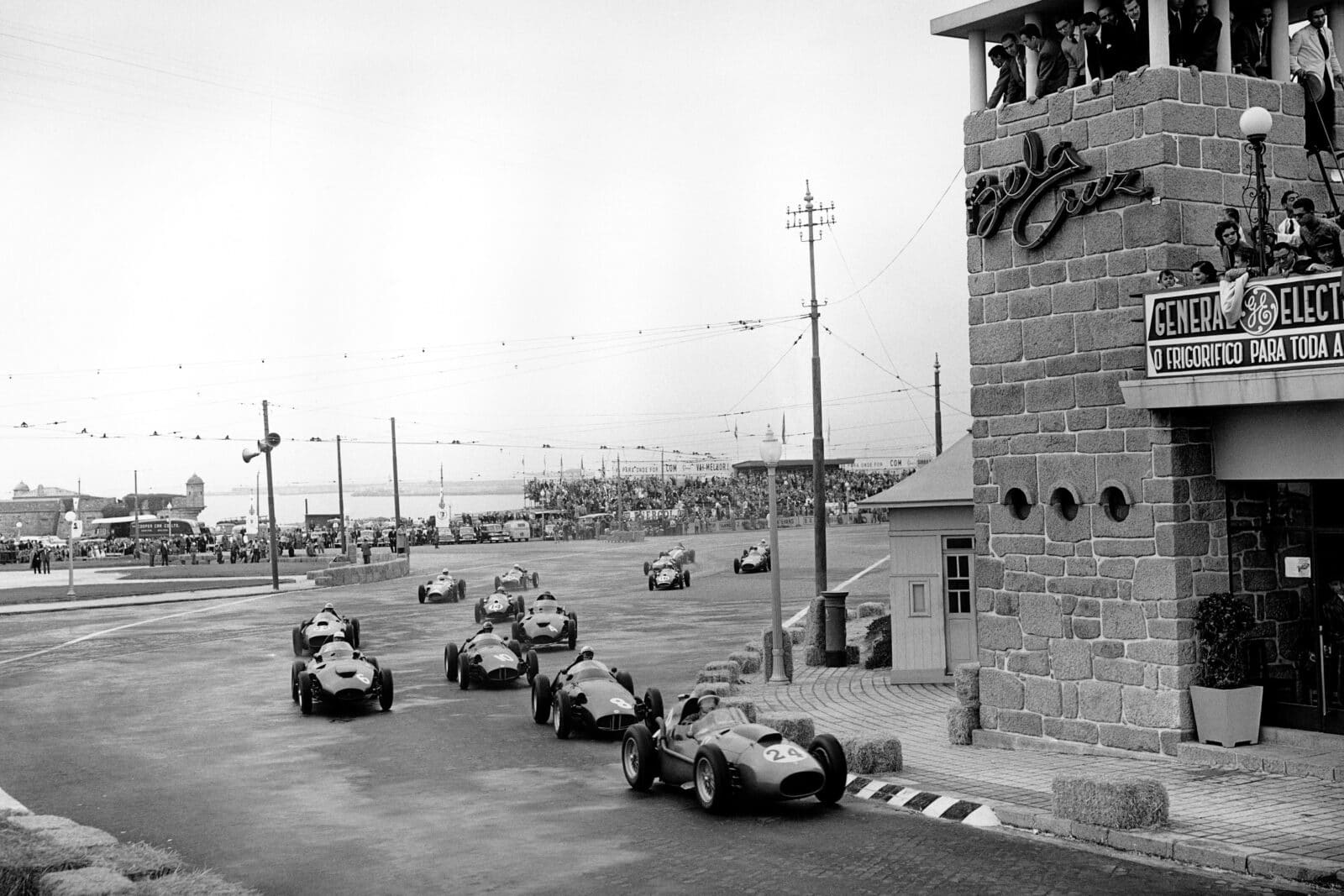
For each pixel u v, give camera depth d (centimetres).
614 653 3403
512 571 6100
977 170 2003
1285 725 1689
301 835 1529
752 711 2005
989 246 1972
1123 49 1859
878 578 5806
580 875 1296
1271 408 1689
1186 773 1617
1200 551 1736
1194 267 1739
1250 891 1159
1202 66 1853
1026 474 1911
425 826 1549
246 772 1962
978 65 2022
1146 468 1747
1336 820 1350
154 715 2622
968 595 2662
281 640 4128
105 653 3869
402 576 7656
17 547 12075
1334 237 1680
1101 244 1817
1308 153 1898
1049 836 1389
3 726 2545
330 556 10081
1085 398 1831
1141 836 1312
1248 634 1711
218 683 3131
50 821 1553
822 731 2091
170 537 14175
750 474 16238
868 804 1589
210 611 5325
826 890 1202
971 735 1962
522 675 2970
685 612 4594
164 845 1495
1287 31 1920
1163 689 1725
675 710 1728
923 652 2669
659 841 1423
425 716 2472
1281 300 1580
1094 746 1808
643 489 16950
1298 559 1730
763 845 1385
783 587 5538
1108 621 1792
